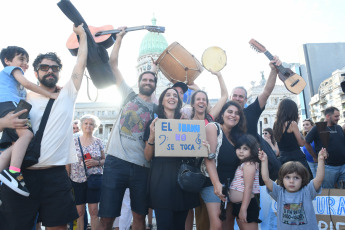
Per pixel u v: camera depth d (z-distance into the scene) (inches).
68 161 116.5
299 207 129.6
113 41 154.2
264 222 179.6
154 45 2593.5
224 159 133.9
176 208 118.5
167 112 136.5
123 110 146.0
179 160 125.2
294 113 175.2
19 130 105.0
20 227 102.6
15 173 97.4
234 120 142.1
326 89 1278.3
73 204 115.6
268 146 157.5
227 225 138.5
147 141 130.0
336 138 185.6
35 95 119.5
